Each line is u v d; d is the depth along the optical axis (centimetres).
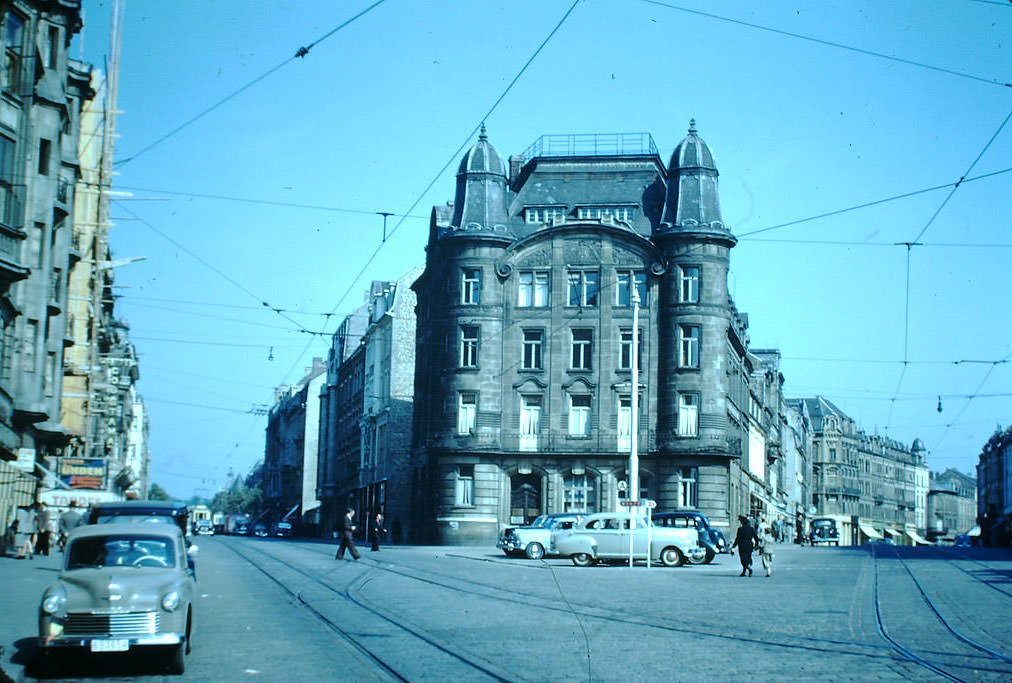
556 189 6775
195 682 1363
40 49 3878
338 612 2214
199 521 11744
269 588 2845
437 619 2080
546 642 1728
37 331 3962
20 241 3412
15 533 3834
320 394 12362
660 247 6388
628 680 1349
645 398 6306
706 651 1614
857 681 1332
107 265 5828
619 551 4181
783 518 11362
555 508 6325
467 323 6438
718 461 6194
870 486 17725
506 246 6512
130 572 1470
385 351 8706
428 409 6900
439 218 7144
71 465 5219
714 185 6456
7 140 3422
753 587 2948
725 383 6331
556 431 6369
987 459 14550
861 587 2970
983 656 1576
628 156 6794
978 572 3806
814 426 16625
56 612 1406
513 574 3456
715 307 6300
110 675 1420
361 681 1364
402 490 8181
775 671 1416
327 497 11488
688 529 4278
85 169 5650
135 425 14862
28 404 3925
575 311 6444
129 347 10300
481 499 6316
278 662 1523
